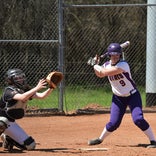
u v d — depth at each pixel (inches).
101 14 2314.2
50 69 1852.9
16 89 889.5
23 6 1829.5
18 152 898.1
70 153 880.9
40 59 1868.8
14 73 895.7
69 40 2230.6
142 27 2297.0
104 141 1058.7
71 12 2252.7
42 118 1430.9
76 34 2249.0
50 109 1501.0
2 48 1925.4
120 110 968.9
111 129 980.6
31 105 1647.4
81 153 881.5
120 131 1206.9
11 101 888.9
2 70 1903.3
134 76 2146.9
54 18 1679.4
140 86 2130.9
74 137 1136.8
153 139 960.3
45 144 1015.6
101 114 1501.0
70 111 1552.7
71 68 2117.4
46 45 1830.7
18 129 917.8
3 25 1891.0
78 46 2242.9
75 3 2373.3
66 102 1683.1
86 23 2293.3
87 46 2262.6
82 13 2300.7
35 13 1754.4
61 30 1462.8
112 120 975.6
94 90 2026.3
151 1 1594.5
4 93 893.2
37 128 1275.8
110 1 2380.7
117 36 2306.8
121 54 954.7
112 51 941.2
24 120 1397.6
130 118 1406.3
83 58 2229.3
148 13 1601.9
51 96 1786.4
